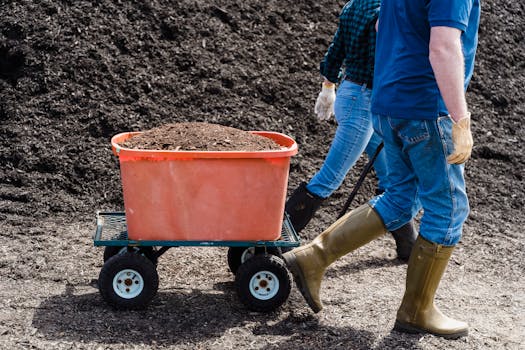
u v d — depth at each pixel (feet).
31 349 13.48
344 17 17.51
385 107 13.51
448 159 12.76
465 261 19.71
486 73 29.48
